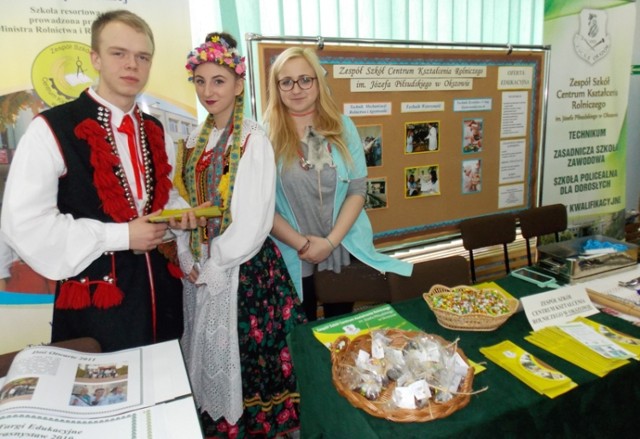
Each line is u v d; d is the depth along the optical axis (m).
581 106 3.07
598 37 2.99
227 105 1.45
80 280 1.27
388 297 1.85
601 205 3.33
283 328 1.66
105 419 0.70
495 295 1.34
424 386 0.89
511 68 2.80
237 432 1.56
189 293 1.68
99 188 1.23
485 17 2.82
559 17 2.84
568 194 3.19
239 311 1.51
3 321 1.84
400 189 2.65
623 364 1.02
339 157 1.81
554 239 3.11
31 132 1.16
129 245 1.23
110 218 1.26
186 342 1.73
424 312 1.34
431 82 2.57
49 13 1.71
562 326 1.21
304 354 1.20
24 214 1.12
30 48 1.71
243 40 2.21
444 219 2.84
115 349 1.32
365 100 2.42
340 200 1.85
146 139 1.37
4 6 1.66
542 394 0.94
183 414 0.72
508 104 2.86
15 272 1.82
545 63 2.90
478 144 2.82
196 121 1.99
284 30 2.30
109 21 1.18
